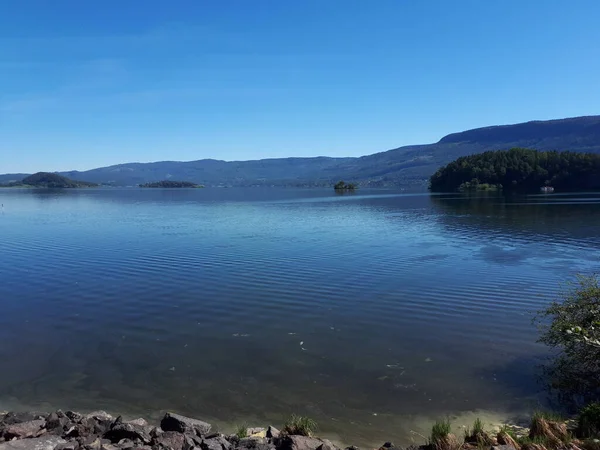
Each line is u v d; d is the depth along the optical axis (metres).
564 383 13.37
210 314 20.22
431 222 57.78
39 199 146.25
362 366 14.99
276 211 80.94
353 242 40.84
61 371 14.72
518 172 162.25
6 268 30.14
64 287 24.91
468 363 15.13
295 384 13.81
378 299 22.36
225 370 14.75
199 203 115.19
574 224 52.62
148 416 12.09
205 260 32.31
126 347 16.62
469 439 10.52
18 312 20.61
